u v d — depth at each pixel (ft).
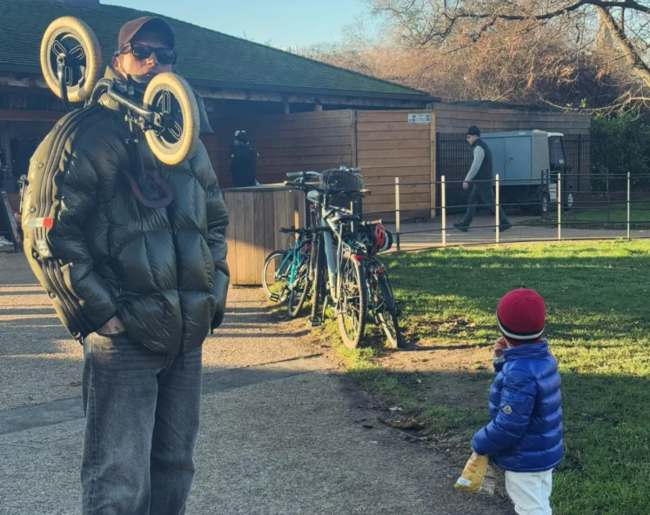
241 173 52.80
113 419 9.39
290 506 12.85
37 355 22.18
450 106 71.51
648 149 103.76
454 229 55.98
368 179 63.10
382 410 17.35
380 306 22.58
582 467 13.42
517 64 85.56
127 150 9.41
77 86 10.22
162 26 9.99
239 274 32.99
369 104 67.77
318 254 25.79
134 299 9.32
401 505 12.81
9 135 50.52
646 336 22.61
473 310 26.89
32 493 13.28
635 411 16.01
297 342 23.82
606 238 48.75
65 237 8.89
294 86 61.41
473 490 10.54
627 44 76.74
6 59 45.62
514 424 10.07
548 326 24.03
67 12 61.93
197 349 10.23
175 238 9.68
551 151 75.51
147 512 9.64
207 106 61.21
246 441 15.62
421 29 84.12
